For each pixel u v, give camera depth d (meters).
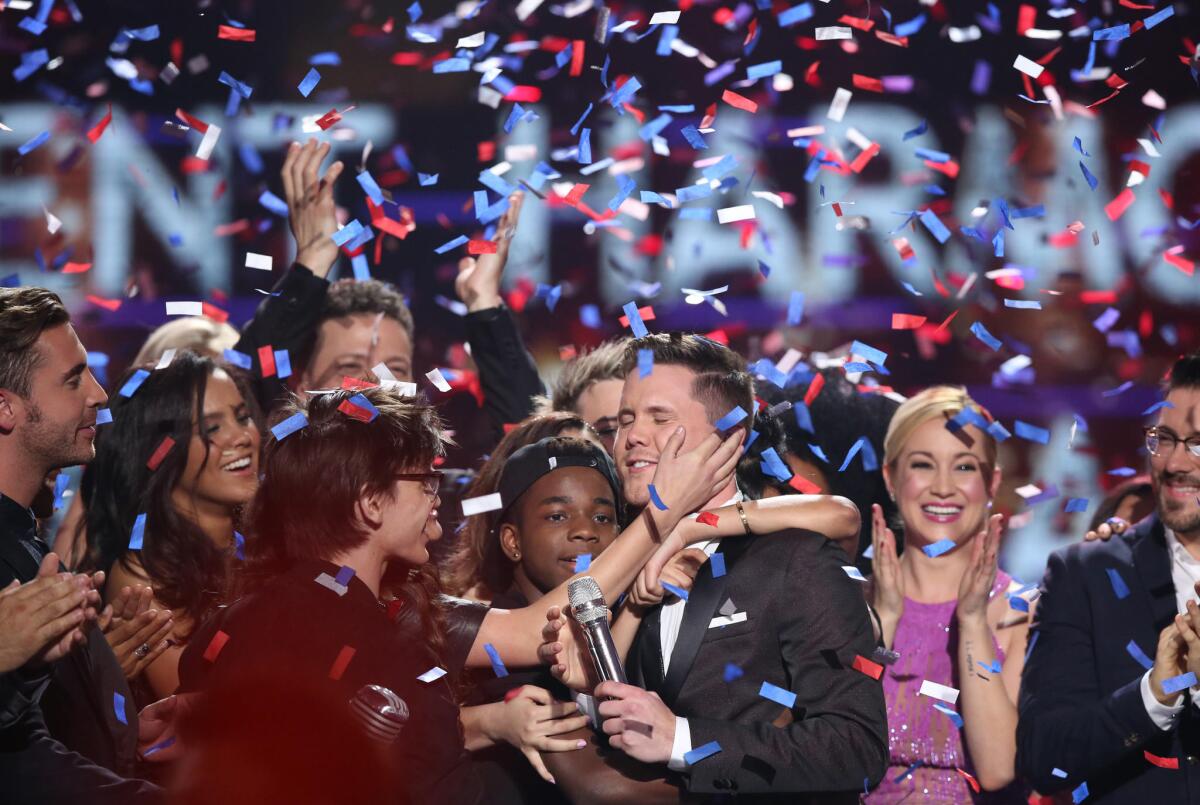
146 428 10.92
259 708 7.83
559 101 21.73
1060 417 22.03
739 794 8.61
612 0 21.23
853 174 21.69
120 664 9.38
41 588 7.82
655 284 20.52
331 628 8.14
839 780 8.39
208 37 21.47
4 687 7.93
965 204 21.70
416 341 21.98
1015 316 21.95
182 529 10.77
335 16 21.55
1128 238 21.48
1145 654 10.27
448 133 21.78
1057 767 10.05
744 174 21.80
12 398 8.84
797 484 10.72
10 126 21.25
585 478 10.02
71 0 21.02
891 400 13.38
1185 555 10.48
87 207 21.52
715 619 9.05
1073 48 21.09
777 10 21.12
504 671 9.23
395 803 7.84
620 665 8.65
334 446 8.45
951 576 12.16
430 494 8.73
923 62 21.56
